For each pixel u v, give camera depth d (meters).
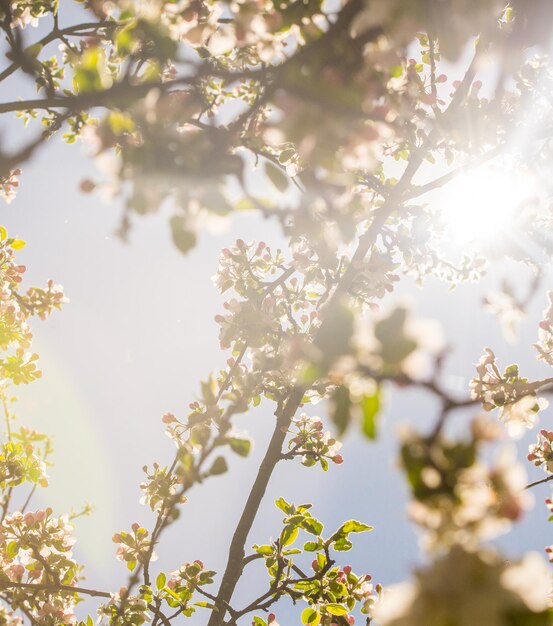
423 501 0.54
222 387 1.36
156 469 1.44
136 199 0.74
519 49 0.97
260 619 1.49
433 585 0.50
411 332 0.57
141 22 0.85
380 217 1.41
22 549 1.41
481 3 0.75
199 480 0.84
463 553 0.51
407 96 0.92
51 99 0.81
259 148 0.93
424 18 0.75
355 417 0.58
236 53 1.04
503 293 1.09
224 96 1.12
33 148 0.76
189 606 1.43
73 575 1.41
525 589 0.49
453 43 0.76
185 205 0.74
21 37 0.97
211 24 0.98
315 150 0.77
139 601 1.35
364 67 0.79
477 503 0.54
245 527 1.42
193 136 0.76
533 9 0.96
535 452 1.42
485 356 1.27
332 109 0.75
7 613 1.21
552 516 1.34
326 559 1.41
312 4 0.93
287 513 1.46
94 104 0.81
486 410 1.25
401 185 1.38
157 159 0.74
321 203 0.83
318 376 0.59
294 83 0.75
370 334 0.59
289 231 0.81
